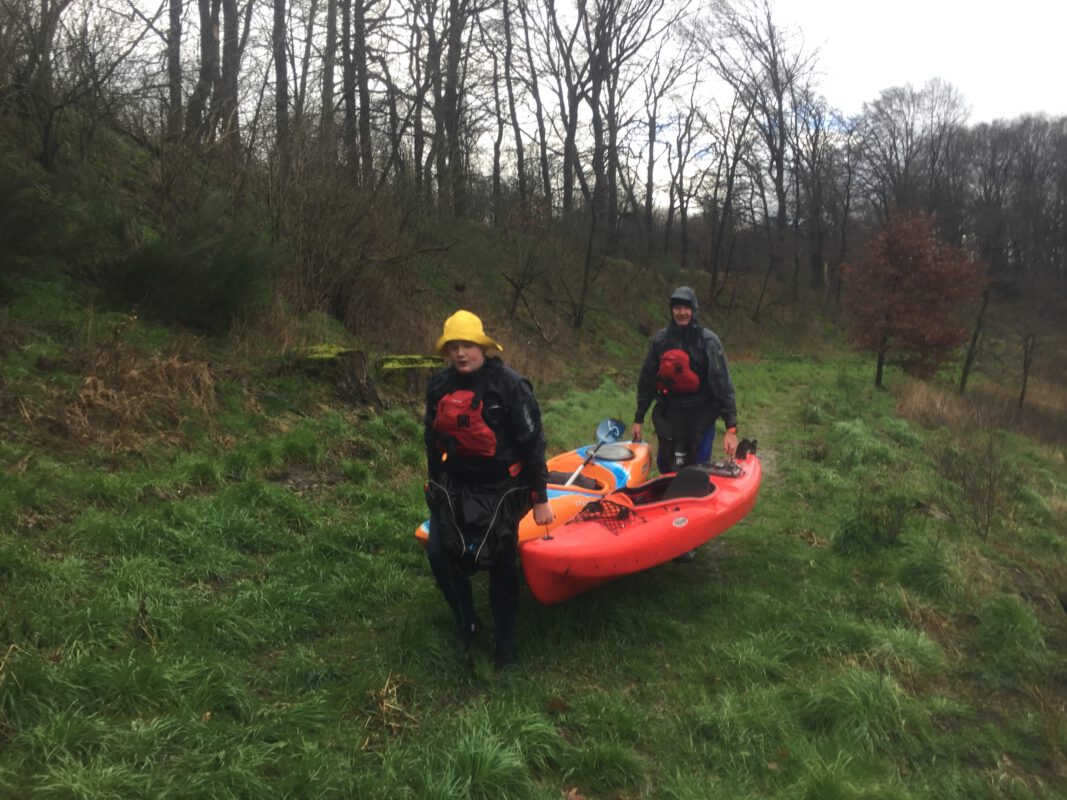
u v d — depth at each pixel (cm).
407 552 524
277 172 1025
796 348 3384
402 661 379
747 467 581
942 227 5144
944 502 782
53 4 893
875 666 423
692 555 570
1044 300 2745
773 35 4041
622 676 398
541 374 1504
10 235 690
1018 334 2642
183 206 973
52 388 587
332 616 427
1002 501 872
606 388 1498
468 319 357
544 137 3028
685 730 356
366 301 1129
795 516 698
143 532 449
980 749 369
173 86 1093
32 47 880
